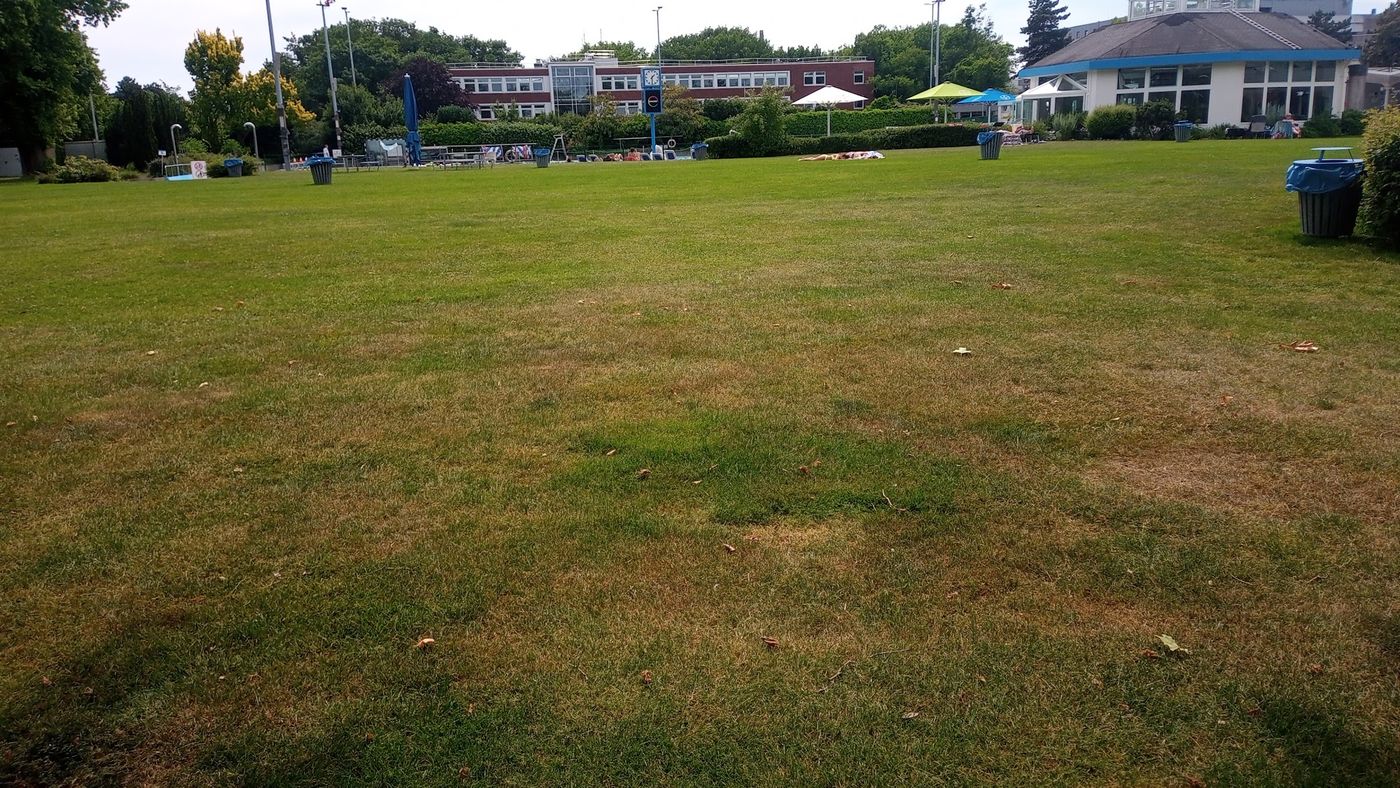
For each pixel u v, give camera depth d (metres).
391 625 3.00
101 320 7.75
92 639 2.96
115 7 45.84
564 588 3.18
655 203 17.38
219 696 2.68
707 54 107.69
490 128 60.12
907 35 106.81
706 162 36.34
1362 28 94.31
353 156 49.25
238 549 3.51
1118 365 5.62
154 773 2.42
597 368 5.80
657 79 46.84
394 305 7.99
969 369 5.58
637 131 56.97
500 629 2.96
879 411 4.85
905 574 3.23
